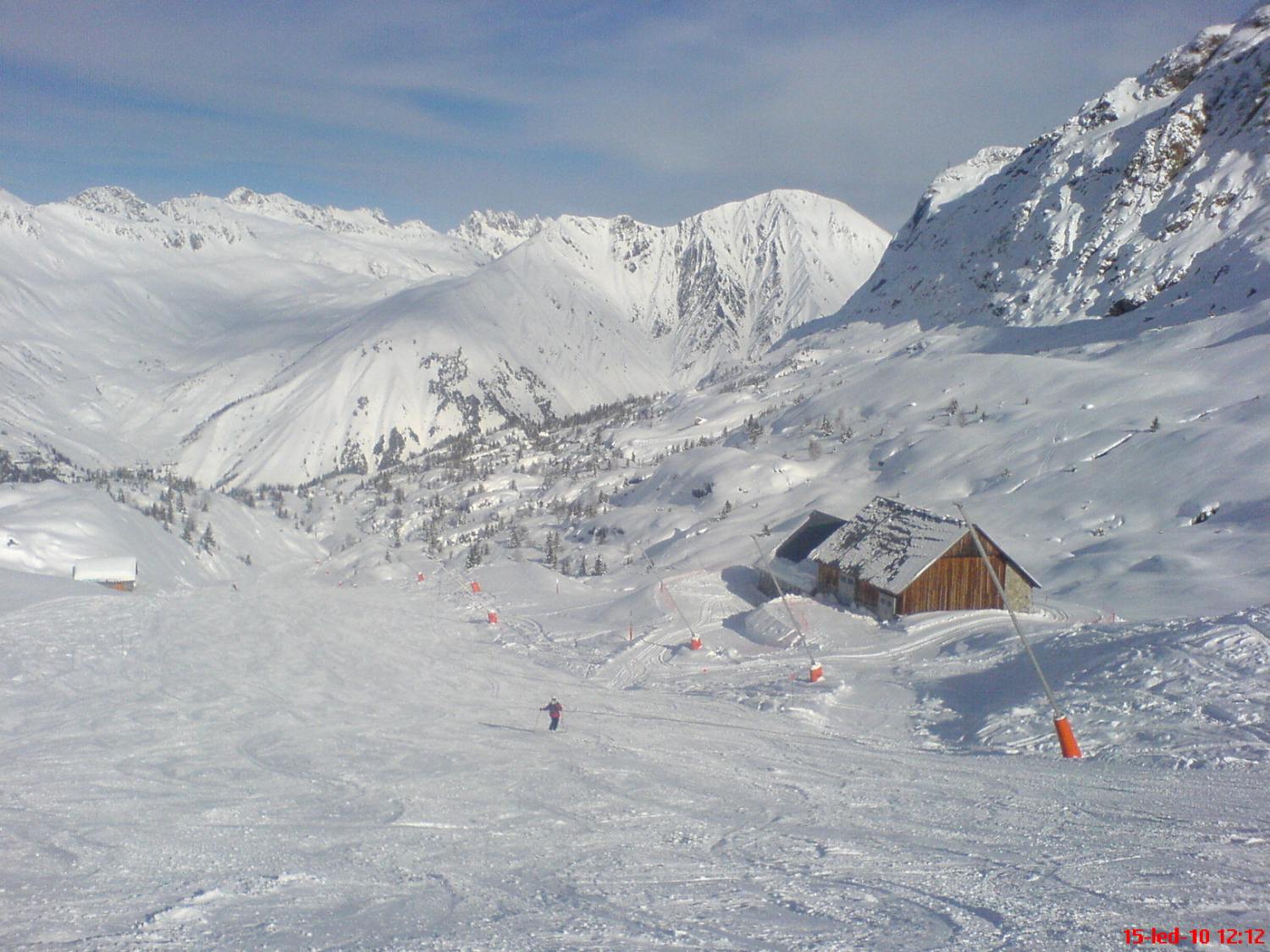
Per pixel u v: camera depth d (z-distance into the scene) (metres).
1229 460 57.59
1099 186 161.12
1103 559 48.25
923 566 37.59
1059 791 14.92
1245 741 16.59
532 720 24.19
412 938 7.90
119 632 38.56
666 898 9.41
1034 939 7.76
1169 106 162.25
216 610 49.41
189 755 18.05
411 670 33.53
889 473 90.06
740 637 39.72
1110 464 66.19
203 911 8.70
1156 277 126.88
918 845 11.76
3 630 36.72
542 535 109.44
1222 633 22.19
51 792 14.38
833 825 13.12
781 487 96.19
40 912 8.57
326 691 27.94
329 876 10.21
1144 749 17.45
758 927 8.27
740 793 15.68
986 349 139.88
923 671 29.11
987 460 80.19
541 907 9.06
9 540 74.50
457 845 11.89
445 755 18.86
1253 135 137.62
